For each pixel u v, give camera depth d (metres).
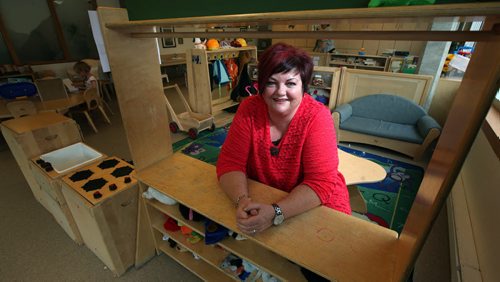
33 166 1.56
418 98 2.97
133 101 1.10
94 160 1.58
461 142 0.41
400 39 0.55
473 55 0.55
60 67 5.16
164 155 1.32
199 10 0.90
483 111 0.38
